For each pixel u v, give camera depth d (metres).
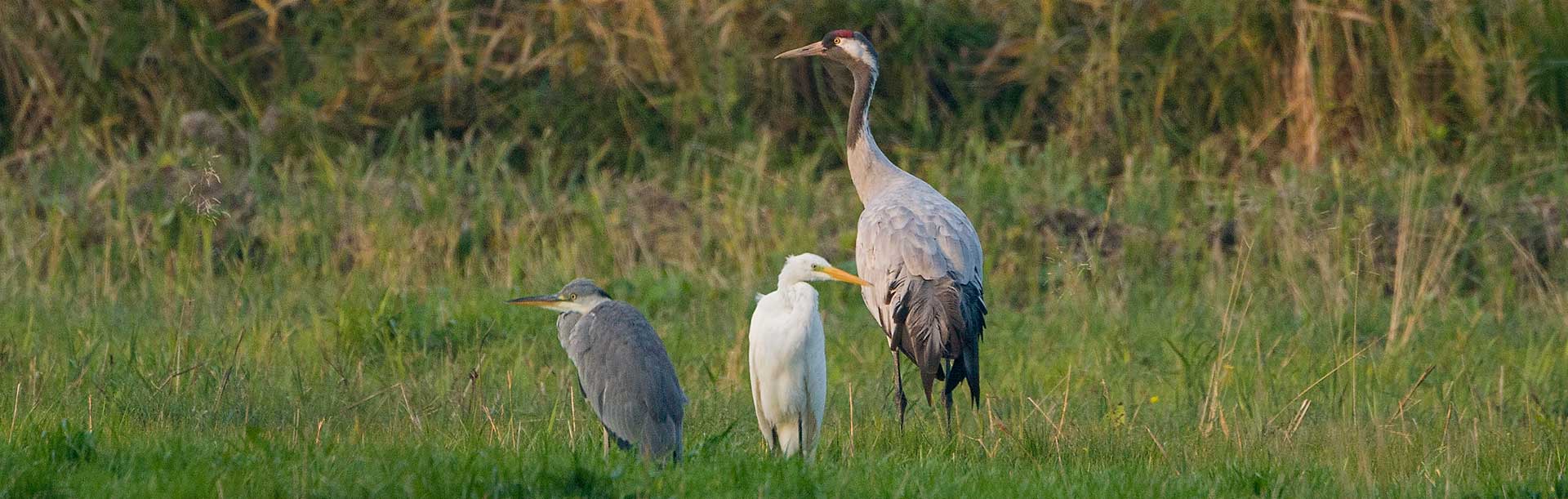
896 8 19.17
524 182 17.22
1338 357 10.79
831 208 16.28
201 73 18.84
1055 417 9.62
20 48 18.39
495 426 8.63
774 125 18.88
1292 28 18.34
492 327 12.01
